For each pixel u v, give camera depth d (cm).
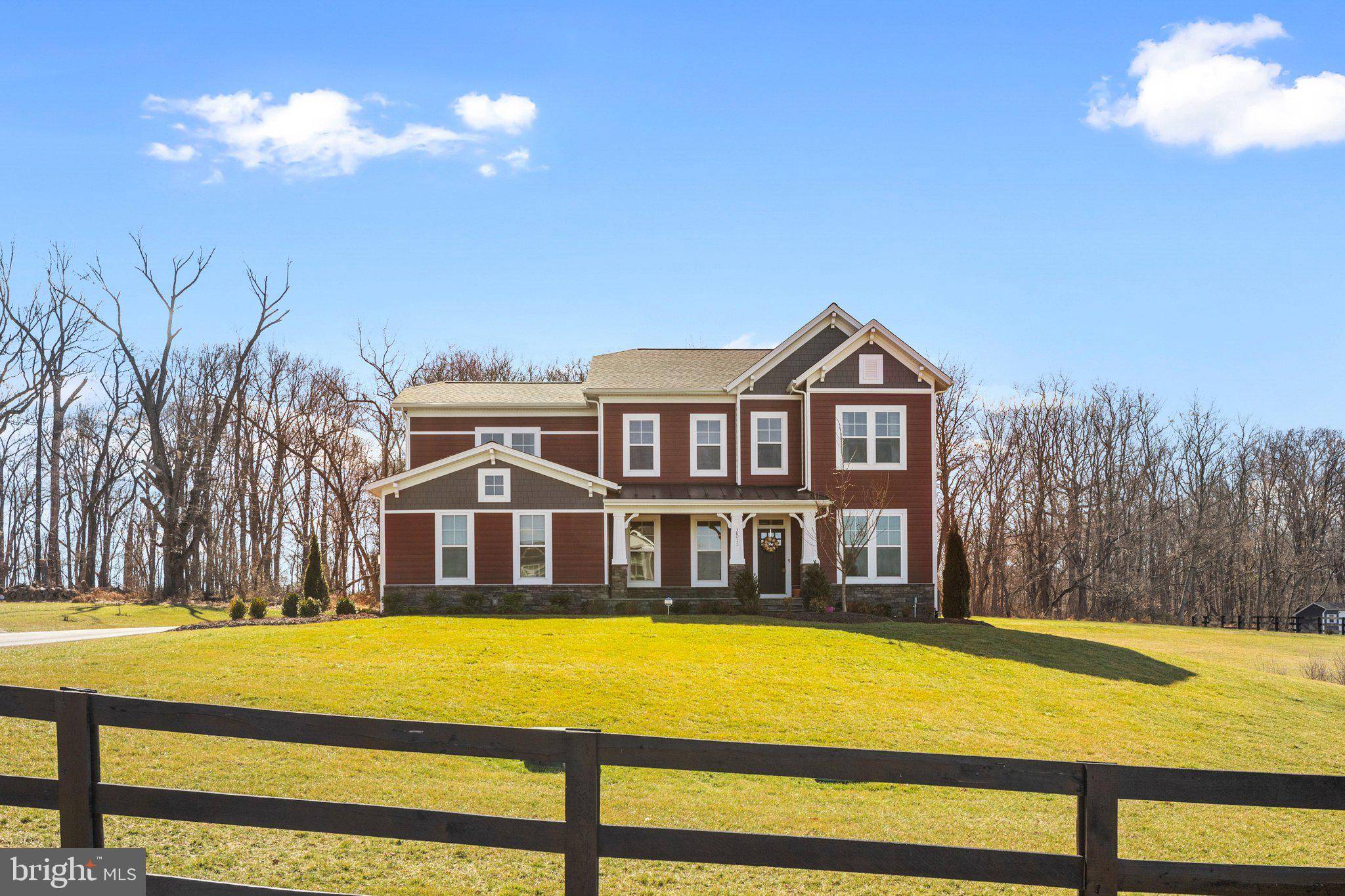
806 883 773
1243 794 480
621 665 1761
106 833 811
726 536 2956
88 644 1958
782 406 2984
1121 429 5512
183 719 543
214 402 4916
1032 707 1669
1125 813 1115
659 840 504
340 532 4969
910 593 2816
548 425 3109
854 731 1438
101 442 5319
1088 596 5372
